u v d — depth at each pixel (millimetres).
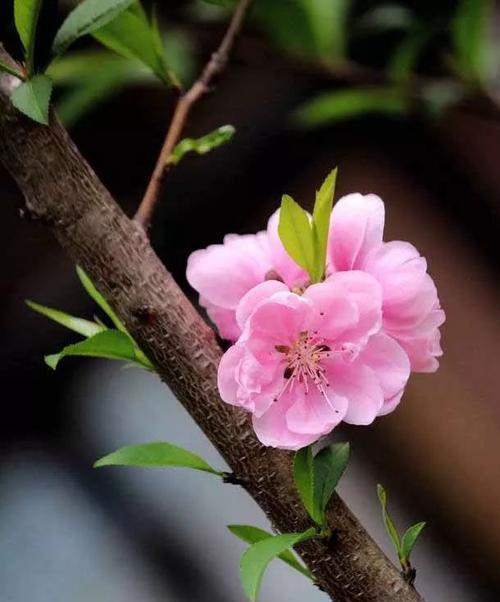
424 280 873
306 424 868
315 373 874
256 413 867
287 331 873
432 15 1173
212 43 1200
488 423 1407
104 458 879
